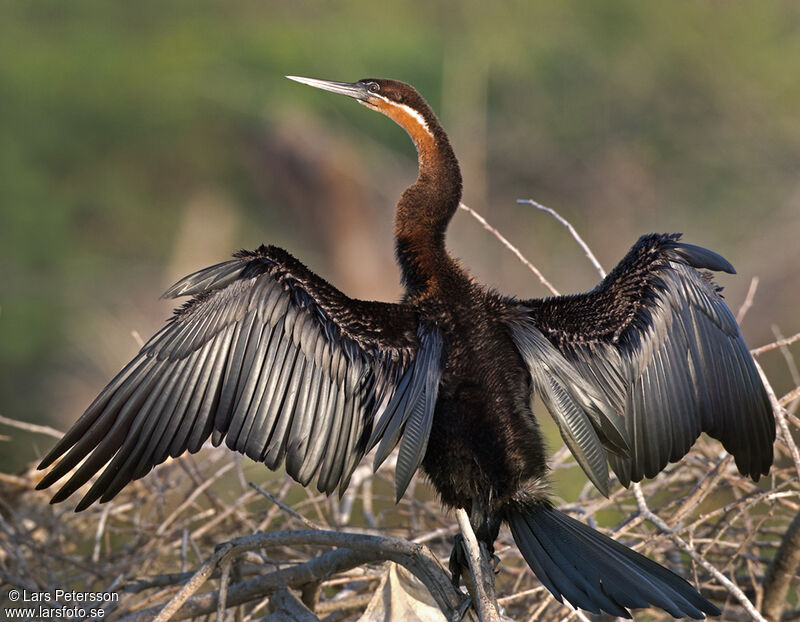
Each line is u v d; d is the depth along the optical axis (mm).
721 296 7727
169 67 34719
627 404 7504
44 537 10500
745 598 7066
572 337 7570
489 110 33969
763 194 30328
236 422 6969
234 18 37062
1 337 25766
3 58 34656
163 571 9328
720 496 11102
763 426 7641
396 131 33406
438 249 8133
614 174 32062
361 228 31656
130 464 6848
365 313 7340
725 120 32031
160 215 33344
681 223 30719
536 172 32344
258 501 11344
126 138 34281
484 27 34906
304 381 7102
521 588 8898
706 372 7570
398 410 6797
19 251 31203
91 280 30203
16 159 32938
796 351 18672
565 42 34438
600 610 6387
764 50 32719
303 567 7391
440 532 8742
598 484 6816
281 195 32812
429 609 6875
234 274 7105
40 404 24750
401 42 35750
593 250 30812
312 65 35594
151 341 6961
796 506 8398
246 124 34094
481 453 7070
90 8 36312
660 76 33062
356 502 12766
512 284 28141
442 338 7332
